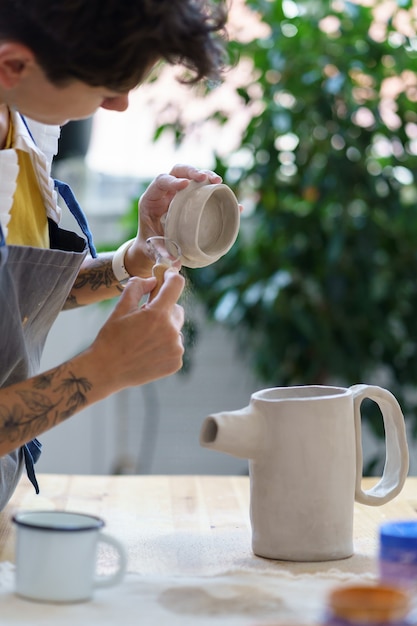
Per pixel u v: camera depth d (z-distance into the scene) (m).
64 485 1.77
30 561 1.07
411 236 3.10
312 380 3.16
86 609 1.04
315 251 3.08
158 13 1.10
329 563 1.27
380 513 1.55
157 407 3.65
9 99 1.21
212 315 3.19
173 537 1.41
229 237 1.45
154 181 1.54
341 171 2.96
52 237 1.59
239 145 3.12
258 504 1.30
